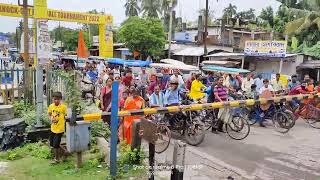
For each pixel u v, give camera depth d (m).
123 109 7.88
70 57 30.38
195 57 30.02
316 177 6.58
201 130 8.52
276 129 10.70
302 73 23.75
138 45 31.36
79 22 23.09
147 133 5.82
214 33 35.72
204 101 10.68
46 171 6.09
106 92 8.98
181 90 12.30
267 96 10.93
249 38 33.62
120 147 7.23
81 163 6.27
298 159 7.68
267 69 23.89
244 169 6.94
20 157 6.88
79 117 6.15
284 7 35.62
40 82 7.86
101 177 5.88
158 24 32.25
